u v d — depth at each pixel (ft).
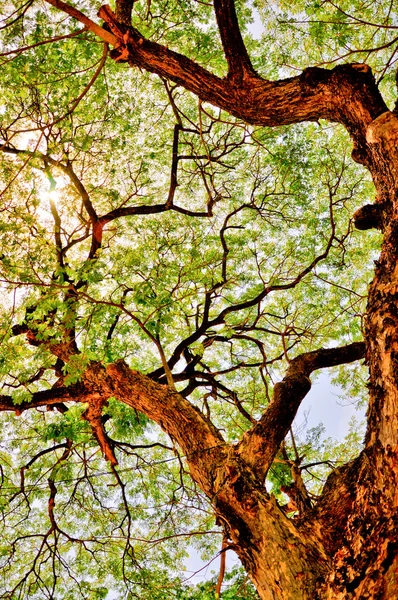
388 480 10.43
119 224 37.88
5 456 40.09
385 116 15.66
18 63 28.84
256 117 19.15
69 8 17.94
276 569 14.46
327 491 16.48
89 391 26.71
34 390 37.29
